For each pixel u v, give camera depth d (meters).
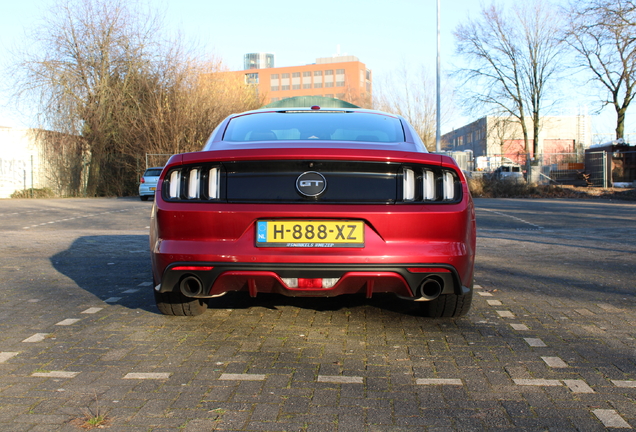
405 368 2.73
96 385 2.50
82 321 3.62
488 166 33.19
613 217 12.16
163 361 2.84
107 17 28.12
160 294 3.53
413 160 2.95
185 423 2.11
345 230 2.91
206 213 2.95
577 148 49.06
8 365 2.77
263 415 2.19
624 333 3.35
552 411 2.22
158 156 27.62
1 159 26.97
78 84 28.09
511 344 3.12
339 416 2.18
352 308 3.96
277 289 2.99
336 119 3.75
